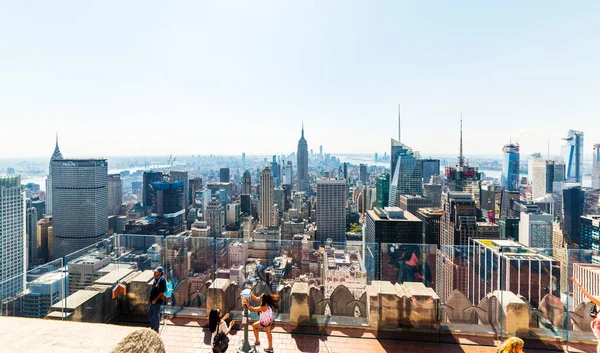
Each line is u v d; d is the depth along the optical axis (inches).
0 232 2613.2
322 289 274.1
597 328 187.6
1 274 2571.4
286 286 279.1
